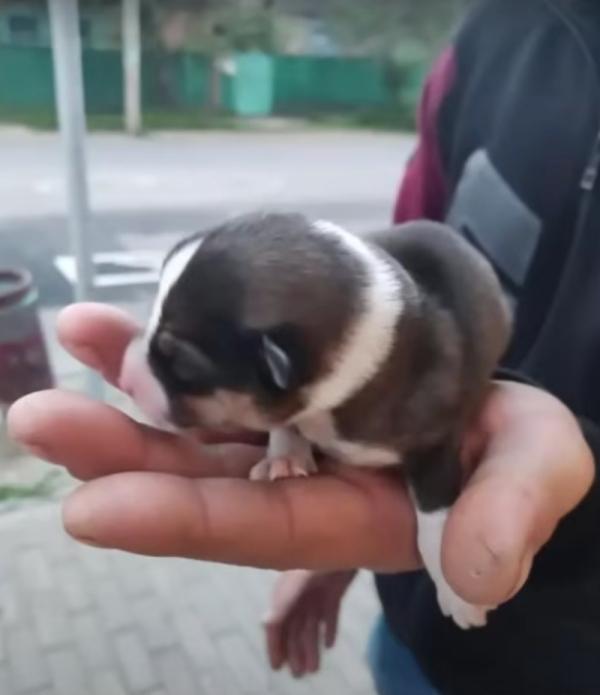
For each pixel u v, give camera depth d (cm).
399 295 22
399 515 21
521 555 17
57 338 24
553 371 27
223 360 22
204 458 21
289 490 20
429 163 35
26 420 19
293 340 21
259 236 22
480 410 23
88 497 18
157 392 23
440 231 26
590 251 27
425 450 22
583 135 28
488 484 18
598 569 24
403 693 34
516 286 30
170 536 18
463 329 24
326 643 37
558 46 30
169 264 23
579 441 20
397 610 32
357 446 23
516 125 30
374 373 22
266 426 23
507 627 27
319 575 35
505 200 30
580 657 26
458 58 34
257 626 57
